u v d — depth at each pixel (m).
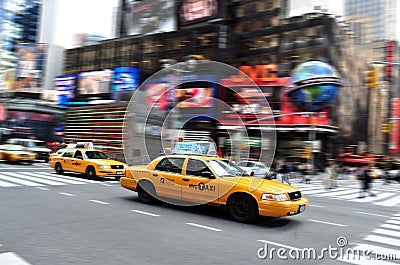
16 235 5.74
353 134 48.78
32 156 23.92
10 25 92.69
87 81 55.66
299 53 36.50
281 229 7.28
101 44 58.22
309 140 33.19
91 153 16.48
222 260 4.98
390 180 33.06
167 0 48.00
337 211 10.53
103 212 8.02
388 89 61.69
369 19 82.25
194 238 6.12
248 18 41.41
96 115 28.14
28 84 76.31
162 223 7.18
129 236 6.01
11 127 52.06
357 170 31.94
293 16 39.38
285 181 20.75
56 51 78.75
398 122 57.97
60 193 10.70
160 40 48.94
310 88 32.75
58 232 6.05
